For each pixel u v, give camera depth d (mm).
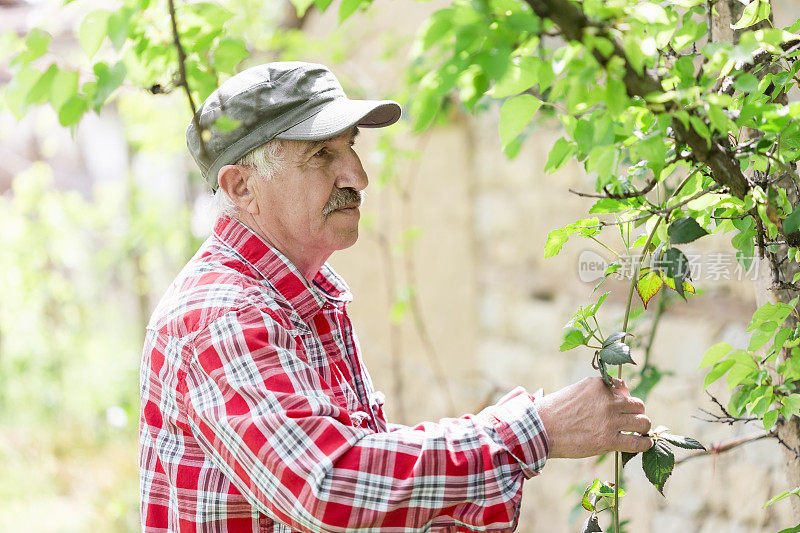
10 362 6023
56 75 1136
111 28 1078
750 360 1261
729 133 1221
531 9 953
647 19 1008
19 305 5984
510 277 3570
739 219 1273
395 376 4129
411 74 1540
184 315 1334
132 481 4984
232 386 1247
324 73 1438
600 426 1225
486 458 1196
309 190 1410
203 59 1313
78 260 6227
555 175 3229
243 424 1219
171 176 5449
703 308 2533
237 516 1330
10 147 7000
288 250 1461
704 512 2537
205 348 1283
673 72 1109
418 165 3975
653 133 1109
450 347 3934
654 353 2672
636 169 1271
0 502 4906
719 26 1301
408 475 1178
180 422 1336
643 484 2762
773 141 1142
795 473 1421
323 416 1217
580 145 1063
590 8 960
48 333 6199
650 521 2746
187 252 5258
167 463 1363
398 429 1660
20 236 5961
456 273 3873
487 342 3736
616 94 976
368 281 4262
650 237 1229
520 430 1218
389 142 3359
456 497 1186
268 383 1235
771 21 1321
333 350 1527
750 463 2389
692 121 1023
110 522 4551
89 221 5871
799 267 1336
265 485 1214
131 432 5668
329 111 1374
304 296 1444
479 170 3713
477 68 989
